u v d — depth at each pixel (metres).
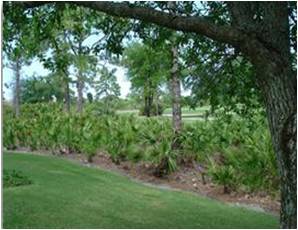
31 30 8.53
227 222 9.74
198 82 8.56
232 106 9.11
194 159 15.18
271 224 9.77
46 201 9.99
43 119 21.80
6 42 8.48
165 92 24.55
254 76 7.90
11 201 9.74
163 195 12.09
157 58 11.66
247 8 5.79
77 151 18.33
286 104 5.46
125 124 17.45
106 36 7.82
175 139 15.12
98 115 24.94
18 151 20.00
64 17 9.12
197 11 7.54
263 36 5.49
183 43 8.12
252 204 11.79
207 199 12.23
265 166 12.13
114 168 15.96
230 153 13.24
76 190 11.50
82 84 25.80
